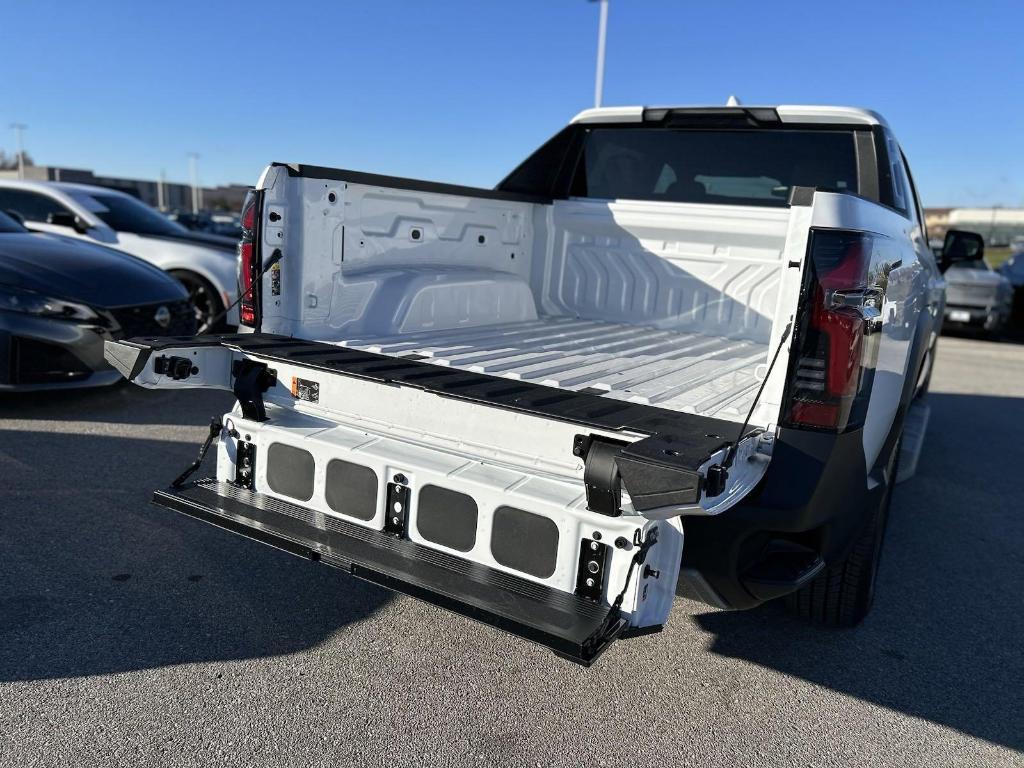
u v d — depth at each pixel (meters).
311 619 2.99
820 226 2.16
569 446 2.26
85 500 3.95
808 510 2.25
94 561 3.32
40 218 8.18
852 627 3.21
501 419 2.38
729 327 4.13
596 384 2.72
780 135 3.93
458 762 2.25
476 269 4.05
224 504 2.70
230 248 8.47
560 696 2.61
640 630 2.14
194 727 2.33
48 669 2.56
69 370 5.23
